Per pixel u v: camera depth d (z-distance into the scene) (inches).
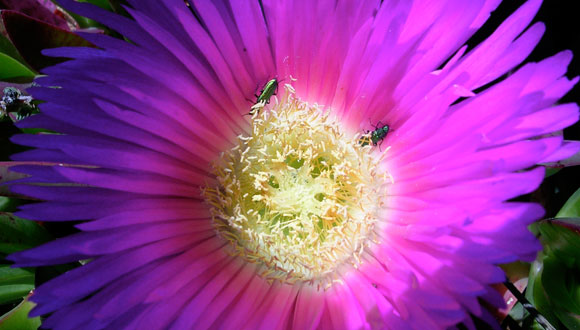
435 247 3.6
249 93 4.7
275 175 4.9
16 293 4.7
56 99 4.0
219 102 4.6
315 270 4.5
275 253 4.7
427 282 3.7
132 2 4.3
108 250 3.8
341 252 4.6
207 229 4.5
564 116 3.4
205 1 4.2
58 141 3.9
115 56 4.1
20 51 5.0
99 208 3.9
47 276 4.7
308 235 4.7
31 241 4.8
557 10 5.0
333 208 4.8
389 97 4.4
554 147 3.4
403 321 3.6
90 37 4.1
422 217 3.8
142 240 4.0
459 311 3.4
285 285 4.5
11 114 5.0
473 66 3.8
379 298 3.9
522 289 4.5
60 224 4.9
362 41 4.3
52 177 3.8
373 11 4.3
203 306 4.1
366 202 4.6
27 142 3.8
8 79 5.3
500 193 3.4
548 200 4.8
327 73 4.7
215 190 4.7
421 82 4.1
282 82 4.8
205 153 4.6
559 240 4.2
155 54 4.2
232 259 4.5
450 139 3.8
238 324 4.2
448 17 3.9
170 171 4.3
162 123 4.2
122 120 4.0
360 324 3.9
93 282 3.7
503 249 3.4
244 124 4.8
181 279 4.1
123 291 3.7
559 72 3.5
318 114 4.8
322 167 5.0
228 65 4.5
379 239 4.5
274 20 4.4
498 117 3.5
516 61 3.7
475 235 3.5
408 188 4.2
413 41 4.0
